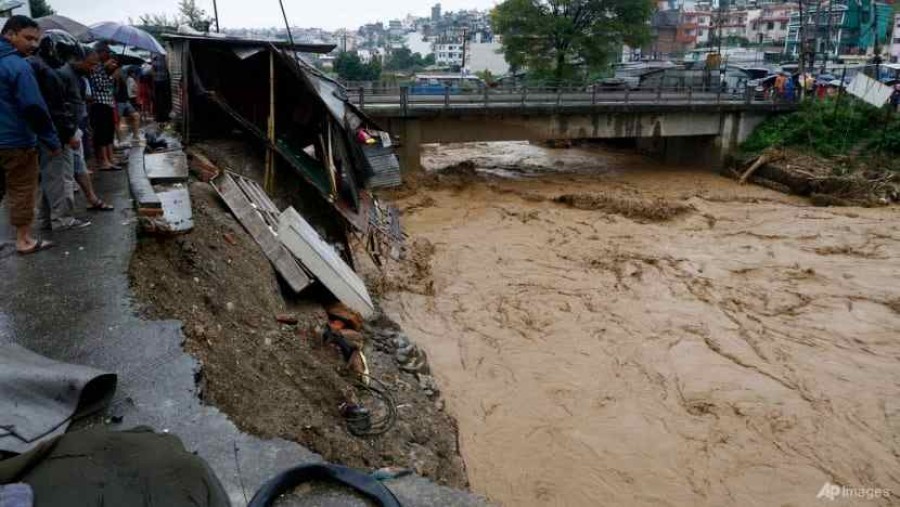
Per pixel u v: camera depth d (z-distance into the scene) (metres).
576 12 36.94
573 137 26.08
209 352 5.61
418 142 23.81
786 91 30.30
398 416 7.76
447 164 28.83
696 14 82.19
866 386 10.54
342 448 5.69
